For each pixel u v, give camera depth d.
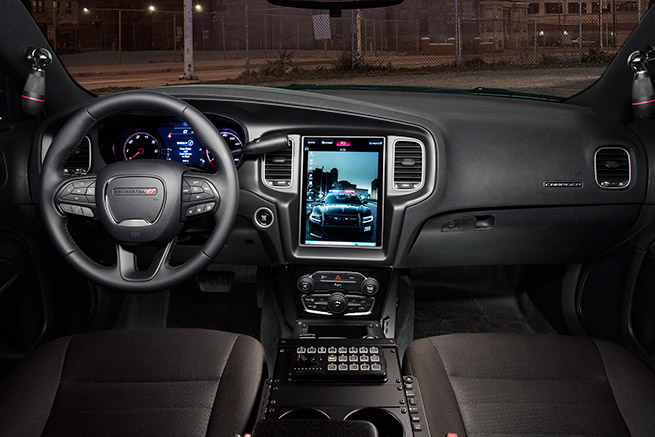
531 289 2.88
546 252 2.32
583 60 9.27
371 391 1.51
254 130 2.03
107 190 1.55
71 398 1.42
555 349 1.59
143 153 2.07
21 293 2.19
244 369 1.52
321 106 1.96
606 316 2.40
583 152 2.10
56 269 2.29
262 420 1.31
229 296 2.86
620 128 2.14
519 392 1.44
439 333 2.70
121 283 1.60
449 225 2.17
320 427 1.28
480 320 2.81
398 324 2.54
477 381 1.49
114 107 1.58
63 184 1.59
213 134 1.58
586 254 2.34
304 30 13.34
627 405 1.39
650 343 2.21
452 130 2.09
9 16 1.92
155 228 1.55
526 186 2.10
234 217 1.62
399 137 2.00
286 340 1.70
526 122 2.16
